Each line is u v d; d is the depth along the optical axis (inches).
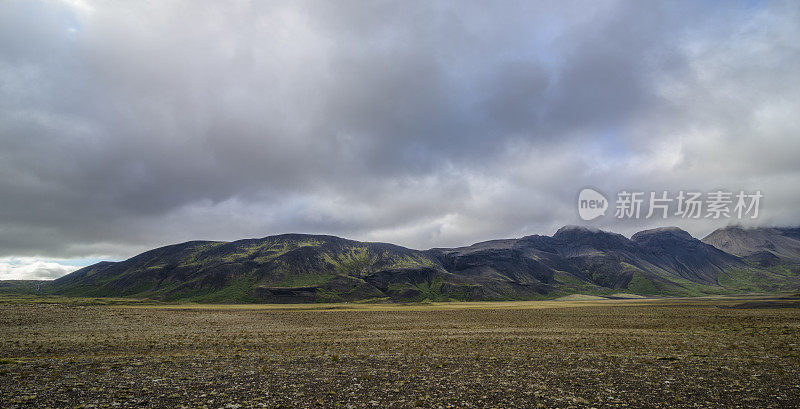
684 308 4800.7
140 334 2065.7
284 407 773.9
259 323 2851.9
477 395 857.5
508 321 2960.1
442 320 3132.4
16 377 994.1
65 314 2854.3
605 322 2748.5
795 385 916.6
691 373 1050.7
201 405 780.6
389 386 933.2
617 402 802.8
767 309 4515.3
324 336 2021.4
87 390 879.7
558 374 1052.5
